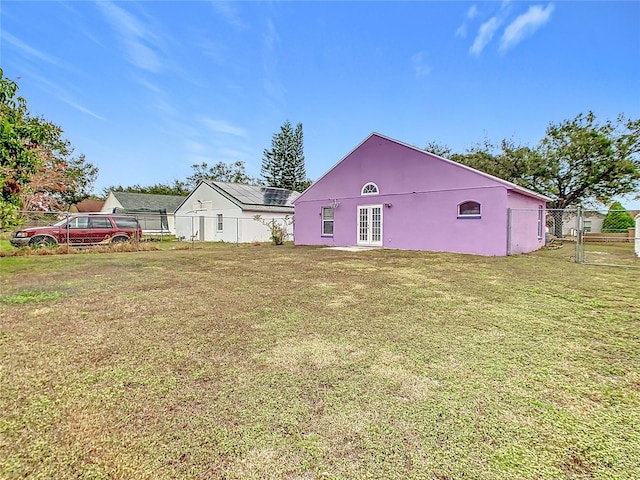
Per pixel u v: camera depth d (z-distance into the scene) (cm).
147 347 288
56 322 358
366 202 1370
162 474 145
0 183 466
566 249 1307
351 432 174
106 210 2989
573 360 262
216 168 4219
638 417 187
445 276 641
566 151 1878
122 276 651
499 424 180
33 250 1118
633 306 418
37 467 148
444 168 1135
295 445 163
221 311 401
